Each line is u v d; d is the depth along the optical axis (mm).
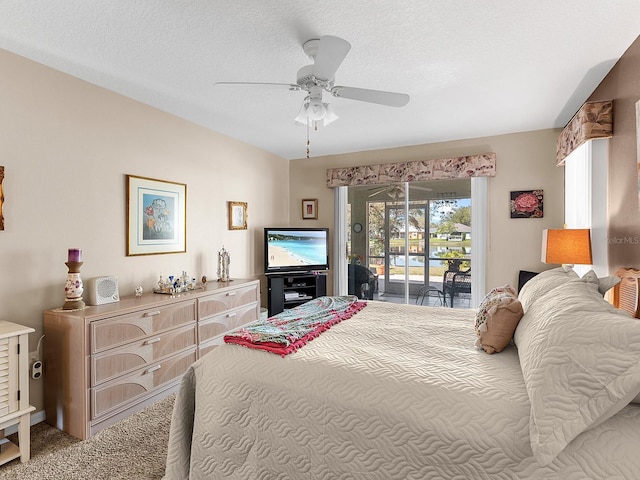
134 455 2096
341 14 1923
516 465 1174
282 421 1545
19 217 2359
